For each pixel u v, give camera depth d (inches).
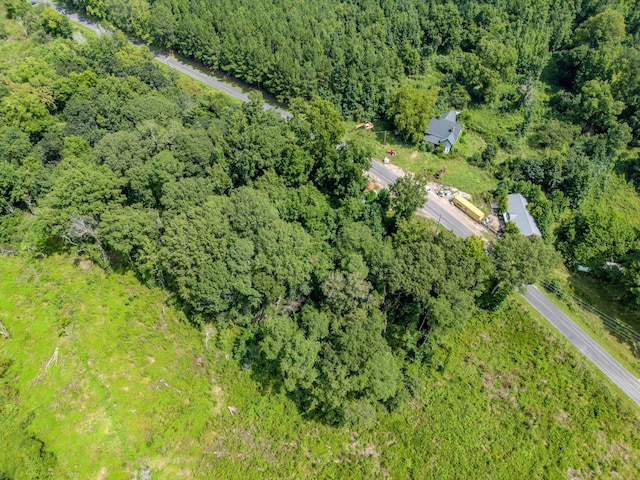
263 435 2324.1
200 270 2470.5
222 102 4266.7
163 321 2691.9
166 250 2443.4
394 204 3339.1
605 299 3270.2
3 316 2571.4
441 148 4328.3
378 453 2324.1
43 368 2348.7
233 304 2603.3
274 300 2650.1
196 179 2982.3
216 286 2418.8
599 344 2913.4
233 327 2719.0
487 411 2498.8
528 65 5408.5
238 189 3186.5
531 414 2488.9
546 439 2399.1
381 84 4832.7
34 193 3201.3
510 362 2733.8
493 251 2960.1
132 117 3678.6
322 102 3742.6
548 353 2780.5
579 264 3508.9
